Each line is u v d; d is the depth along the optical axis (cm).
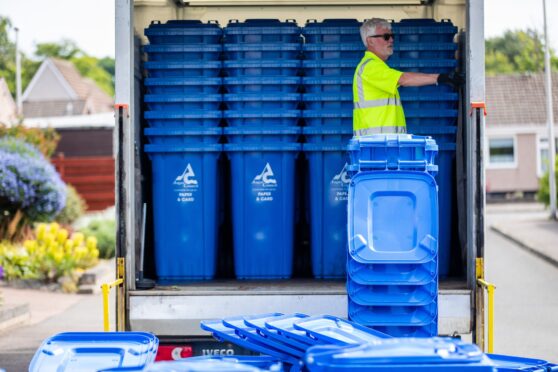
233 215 927
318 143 924
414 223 759
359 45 936
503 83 5869
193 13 1052
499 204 5359
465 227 938
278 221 924
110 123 4272
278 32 940
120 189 830
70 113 6694
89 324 1634
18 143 2666
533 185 5653
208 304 809
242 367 564
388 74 895
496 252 2883
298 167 966
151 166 953
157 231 920
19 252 2162
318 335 658
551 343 1455
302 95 929
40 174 2561
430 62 941
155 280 921
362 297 761
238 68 934
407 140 767
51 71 6962
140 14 1007
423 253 755
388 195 763
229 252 969
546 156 5672
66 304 1891
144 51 938
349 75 936
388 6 1041
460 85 931
